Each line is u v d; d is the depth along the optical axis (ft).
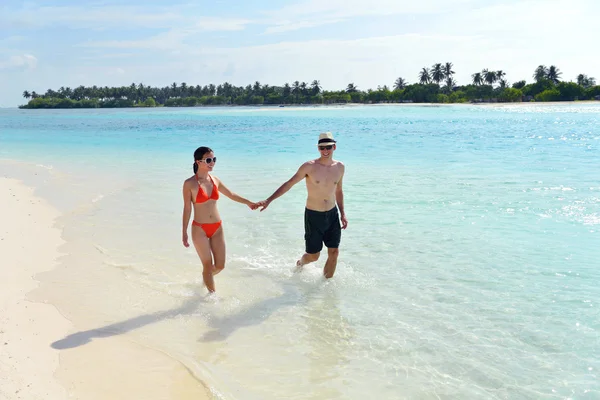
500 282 18.99
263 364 13.76
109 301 17.87
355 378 13.01
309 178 20.77
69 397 11.93
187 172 48.16
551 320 15.78
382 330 15.60
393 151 64.18
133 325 16.10
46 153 67.26
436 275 19.97
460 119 162.81
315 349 14.56
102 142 84.69
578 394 11.97
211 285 18.76
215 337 15.34
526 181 39.63
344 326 15.97
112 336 15.28
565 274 19.56
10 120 205.05
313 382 12.87
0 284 19.15
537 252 22.29
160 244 24.63
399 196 34.71
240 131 111.14
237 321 16.48
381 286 19.11
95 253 23.20
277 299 18.25
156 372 13.26
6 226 27.76
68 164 55.01
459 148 67.46
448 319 16.12
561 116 179.93
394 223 27.73
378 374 13.17
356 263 21.66
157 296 18.43
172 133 106.73
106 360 13.80
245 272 20.97
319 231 20.61
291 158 58.49
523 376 12.84
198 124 146.30
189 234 26.35
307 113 241.55
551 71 506.48
